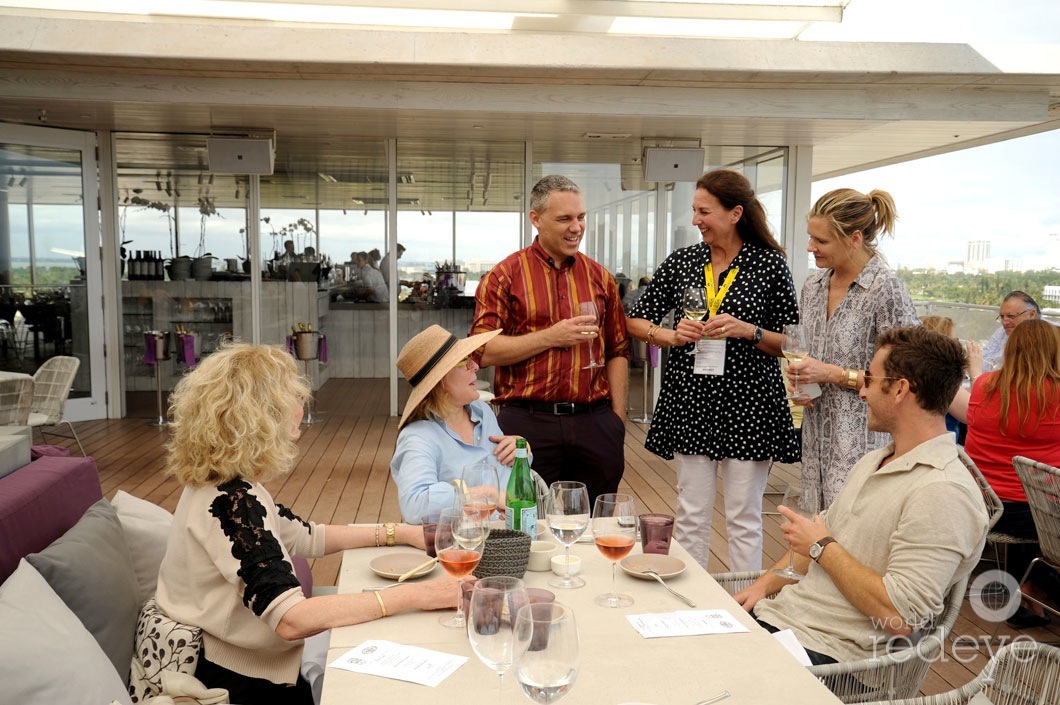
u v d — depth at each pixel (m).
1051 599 3.30
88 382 7.64
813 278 2.87
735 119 6.38
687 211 7.88
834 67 5.63
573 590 1.82
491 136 7.41
